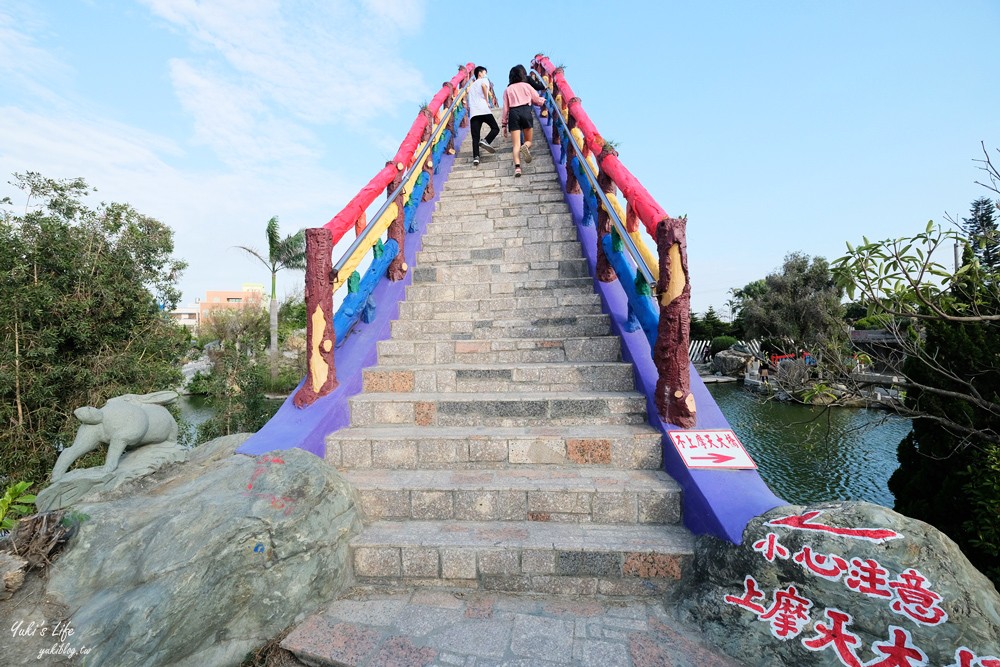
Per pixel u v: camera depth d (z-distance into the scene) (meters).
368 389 3.54
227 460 2.55
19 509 2.29
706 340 33.41
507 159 8.05
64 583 1.77
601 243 4.34
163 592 1.68
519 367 3.45
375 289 4.53
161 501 2.13
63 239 8.07
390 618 2.07
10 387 6.99
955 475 3.29
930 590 1.63
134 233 9.01
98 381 7.81
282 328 30.41
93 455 7.45
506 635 1.95
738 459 2.48
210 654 1.84
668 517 2.47
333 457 2.95
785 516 2.01
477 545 2.27
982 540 2.90
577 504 2.50
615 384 3.38
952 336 3.34
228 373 11.95
